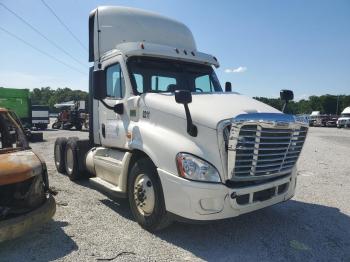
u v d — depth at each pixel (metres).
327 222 5.56
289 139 4.77
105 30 6.72
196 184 4.22
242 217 5.69
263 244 4.64
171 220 4.76
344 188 7.89
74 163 7.84
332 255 4.37
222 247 4.52
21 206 4.45
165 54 6.10
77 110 32.91
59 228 5.07
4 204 4.36
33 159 4.76
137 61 5.92
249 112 4.54
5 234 4.02
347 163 11.64
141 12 7.13
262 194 4.68
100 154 6.82
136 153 5.38
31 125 29.19
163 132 4.84
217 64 6.77
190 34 7.54
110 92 6.30
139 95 5.59
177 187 4.35
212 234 4.94
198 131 4.46
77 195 6.88
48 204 4.66
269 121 4.37
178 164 4.39
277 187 4.87
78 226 5.16
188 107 4.66
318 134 28.97
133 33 6.82
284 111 5.64
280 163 4.77
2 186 4.32
